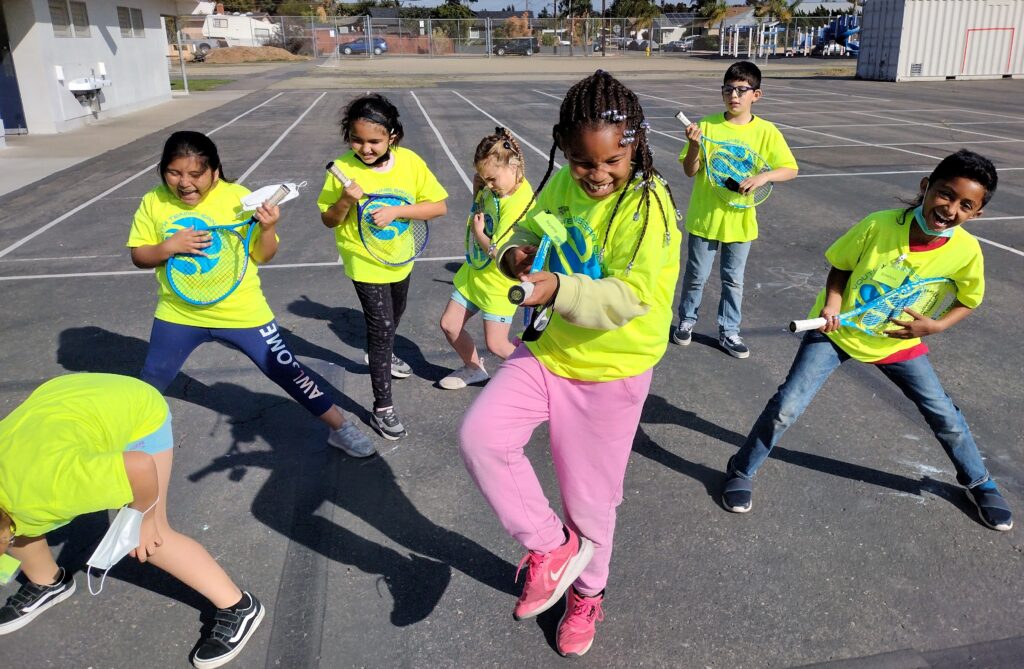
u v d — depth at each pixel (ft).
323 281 23.17
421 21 198.70
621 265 7.12
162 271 11.37
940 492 12.17
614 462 8.11
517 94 89.40
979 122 62.54
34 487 6.91
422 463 13.08
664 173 41.65
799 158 45.60
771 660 8.88
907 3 102.42
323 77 118.21
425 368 16.96
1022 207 32.32
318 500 12.00
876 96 85.71
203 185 11.08
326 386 16.02
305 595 9.91
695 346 18.22
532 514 7.88
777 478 12.59
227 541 10.98
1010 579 10.22
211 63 166.09
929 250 10.19
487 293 13.99
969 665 8.79
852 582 10.16
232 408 14.97
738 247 16.94
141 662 8.88
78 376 8.32
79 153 47.98
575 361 7.54
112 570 10.44
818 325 10.50
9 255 26.14
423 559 10.66
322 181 38.60
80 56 61.31
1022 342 18.37
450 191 36.32
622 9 232.94
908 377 10.98
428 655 8.96
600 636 9.24
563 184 7.84
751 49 181.68
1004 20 105.50
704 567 10.46
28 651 9.03
